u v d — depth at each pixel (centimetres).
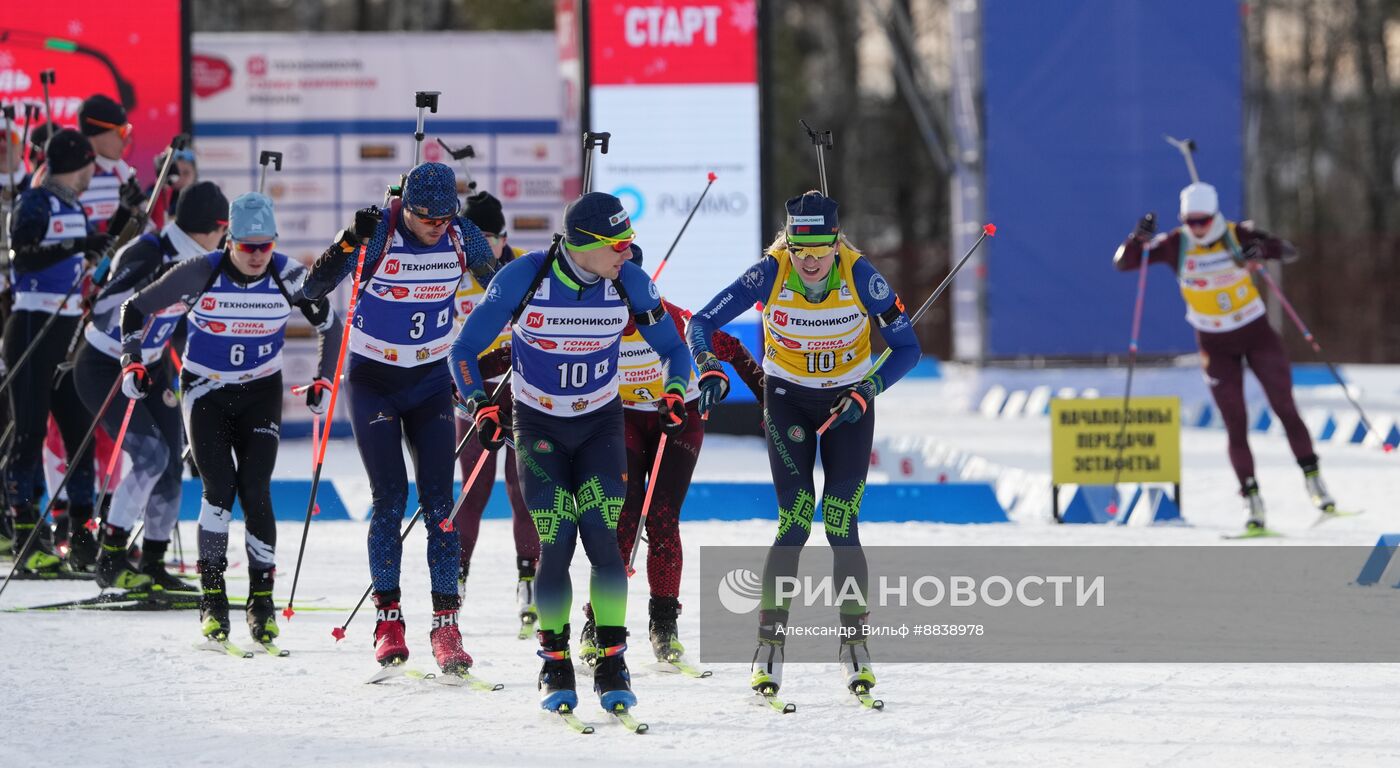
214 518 2067
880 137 12412
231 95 5112
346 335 1941
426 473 1884
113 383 2455
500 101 5141
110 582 2430
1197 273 3306
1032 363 6406
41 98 4609
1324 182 12900
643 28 5131
